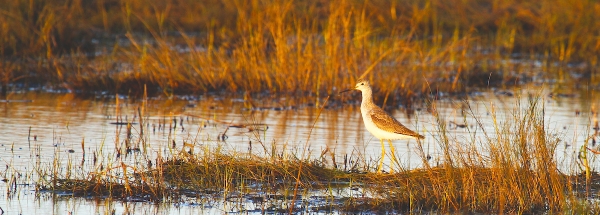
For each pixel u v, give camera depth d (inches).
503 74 863.1
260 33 729.0
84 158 414.6
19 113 569.0
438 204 334.0
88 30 1063.0
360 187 374.9
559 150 453.7
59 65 775.1
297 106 650.8
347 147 464.4
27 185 359.3
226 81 743.1
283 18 719.7
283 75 717.3
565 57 1039.0
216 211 323.6
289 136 496.1
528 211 323.9
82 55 872.3
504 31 1199.6
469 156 359.9
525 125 369.4
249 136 492.4
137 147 450.6
